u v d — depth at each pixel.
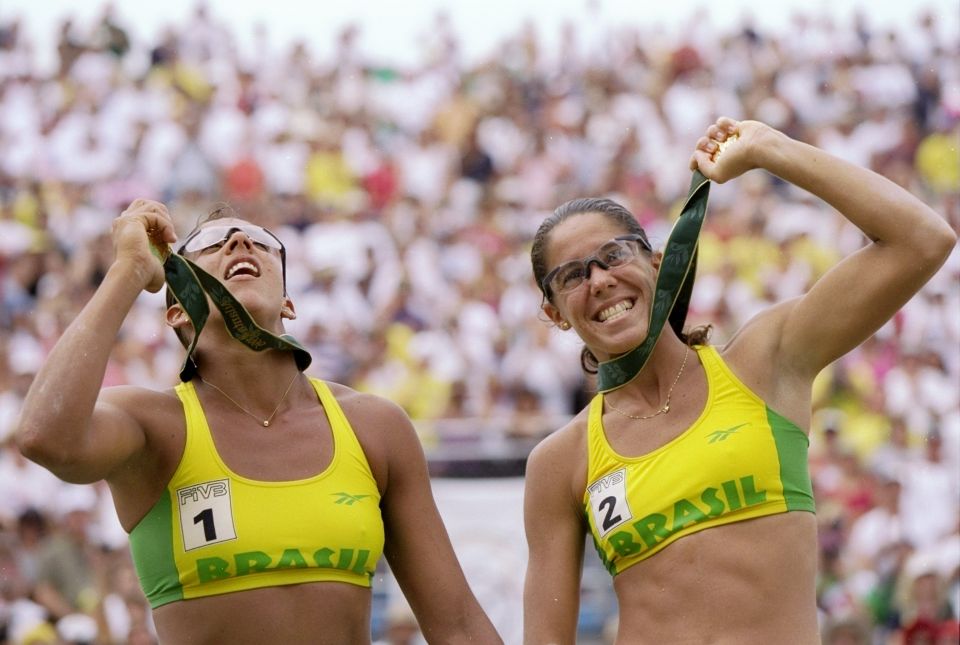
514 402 25.34
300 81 37.25
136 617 19.92
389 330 28.22
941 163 36.03
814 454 24.16
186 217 31.95
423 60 38.91
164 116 34.69
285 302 9.90
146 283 8.77
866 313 8.82
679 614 8.77
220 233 9.47
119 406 8.88
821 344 8.98
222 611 8.67
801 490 8.93
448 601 9.45
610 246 9.38
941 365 28.17
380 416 9.52
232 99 35.66
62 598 20.33
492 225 32.22
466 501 18.73
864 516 22.61
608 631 17.62
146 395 9.06
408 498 9.52
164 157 33.25
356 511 8.98
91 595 20.45
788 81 38.44
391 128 36.41
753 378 9.09
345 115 36.28
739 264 30.72
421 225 31.52
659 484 8.93
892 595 20.77
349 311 29.14
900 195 8.73
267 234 9.59
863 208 8.73
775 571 8.71
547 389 25.59
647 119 36.88
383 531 9.25
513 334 27.91
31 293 28.92
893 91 38.00
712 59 38.97
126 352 26.22
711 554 8.76
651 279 9.48
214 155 33.53
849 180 8.78
